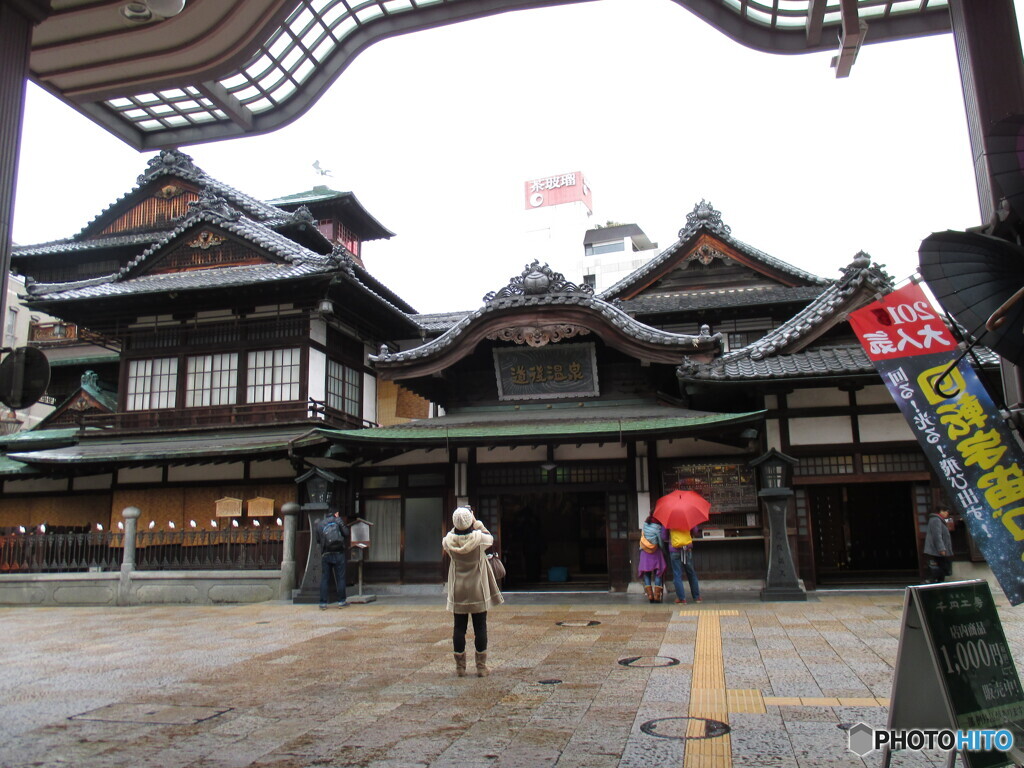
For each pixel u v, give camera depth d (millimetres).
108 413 22250
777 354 16562
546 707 6613
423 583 17906
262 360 21844
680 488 16719
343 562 15320
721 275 23828
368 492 18594
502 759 5242
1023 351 5328
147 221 28172
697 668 8109
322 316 21750
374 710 6688
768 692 6957
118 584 17656
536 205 65188
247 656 9609
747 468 16453
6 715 6746
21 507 23391
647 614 12789
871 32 9078
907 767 4934
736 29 9430
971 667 4527
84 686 7957
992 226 5777
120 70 9406
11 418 30578
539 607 14195
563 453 17453
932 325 5594
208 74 9391
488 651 9531
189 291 21109
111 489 21984
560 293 17094
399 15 10070
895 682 4574
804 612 12414
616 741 5562
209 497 21078
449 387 19000
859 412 16047
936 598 4625
